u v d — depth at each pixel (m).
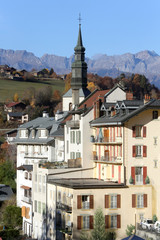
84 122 92.12
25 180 103.25
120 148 82.12
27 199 99.50
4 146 169.12
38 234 92.94
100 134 88.00
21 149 123.81
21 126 126.19
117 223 80.06
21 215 102.25
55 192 85.38
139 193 81.56
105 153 86.12
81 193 78.69
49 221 87.94
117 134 83.12
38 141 115.12
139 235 76.75
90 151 92.06
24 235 97.81
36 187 95.00
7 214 102.19
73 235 77.94
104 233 77.31
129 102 84.25
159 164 82.94
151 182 82.44
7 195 114.94
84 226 78.69
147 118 82.50
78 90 135.00
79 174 90.38
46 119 123.38
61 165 94.00
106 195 79.88
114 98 101.44
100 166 88.88
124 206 80.75
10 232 94.06
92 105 97.94
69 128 99.75
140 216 81.50
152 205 82.31
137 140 82.00
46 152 113.44
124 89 102.56
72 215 78.31
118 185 80.56
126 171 81.31
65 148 102.94
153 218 82.06
